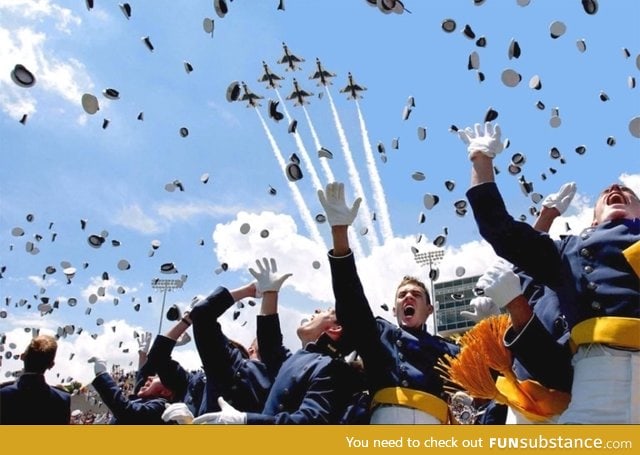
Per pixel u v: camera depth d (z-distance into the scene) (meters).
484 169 3.81
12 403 5.53
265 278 6.01
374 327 4.45
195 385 6.77
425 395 4.30
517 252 3.60
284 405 4.50
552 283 3.67
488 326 3.94
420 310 4.93
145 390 7.33
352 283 4.38
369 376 4.51
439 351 4.63
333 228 4.42
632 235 3.55
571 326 3.51
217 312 5.83
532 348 3.52
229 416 4.12
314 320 5.22
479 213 3.69
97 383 6.21
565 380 3.58
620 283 3.37
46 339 5.95
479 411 5.85
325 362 4.57
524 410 3.82
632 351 3.18
